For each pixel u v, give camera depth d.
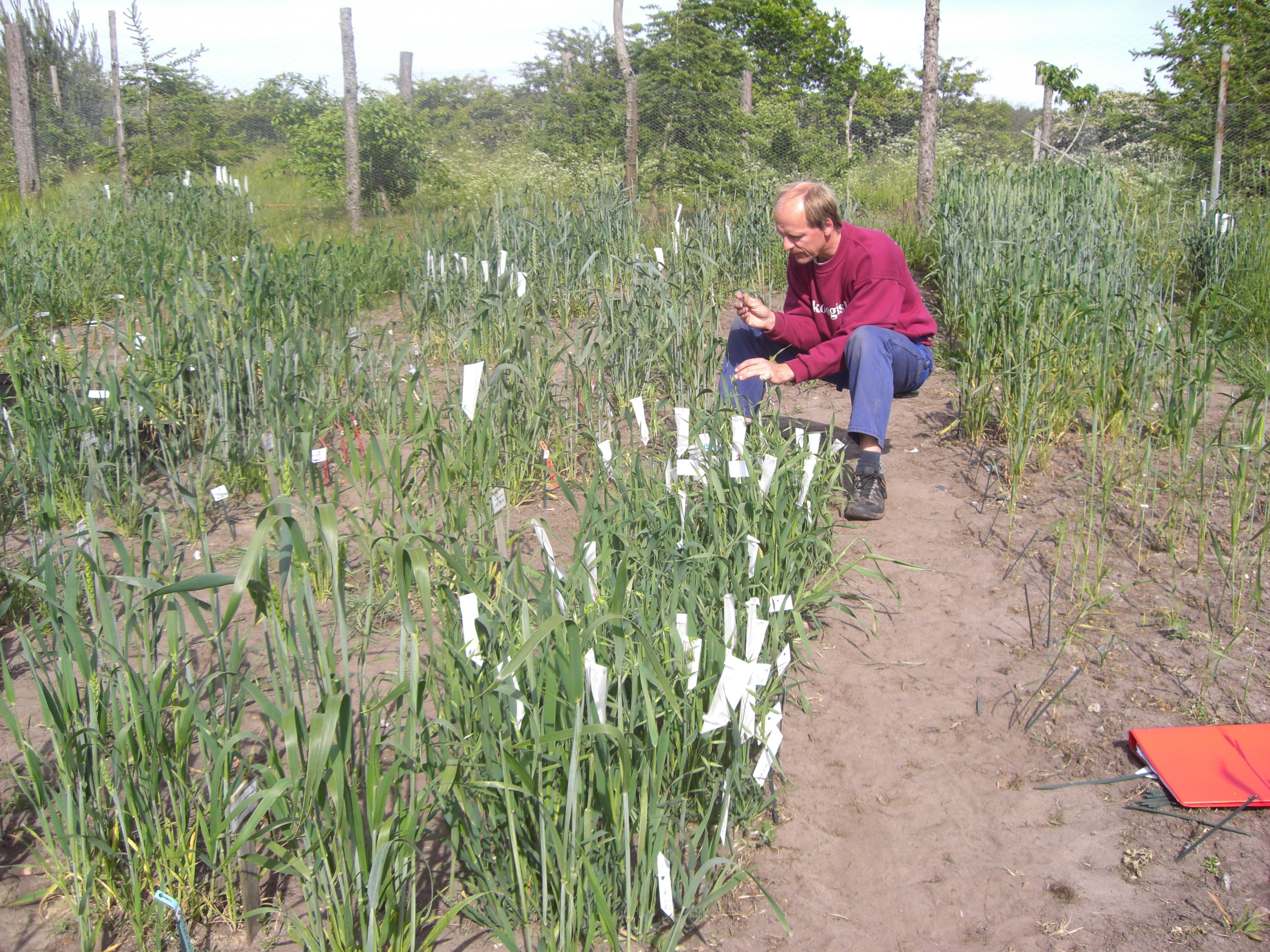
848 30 25.95
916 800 2.59
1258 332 6.13
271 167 15.84
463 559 3.04
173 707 2.19
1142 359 4.73
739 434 3.32
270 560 3.68
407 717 2.10
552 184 12.80
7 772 2.65
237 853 2.18
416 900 2.27
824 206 4.12
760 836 2.48
